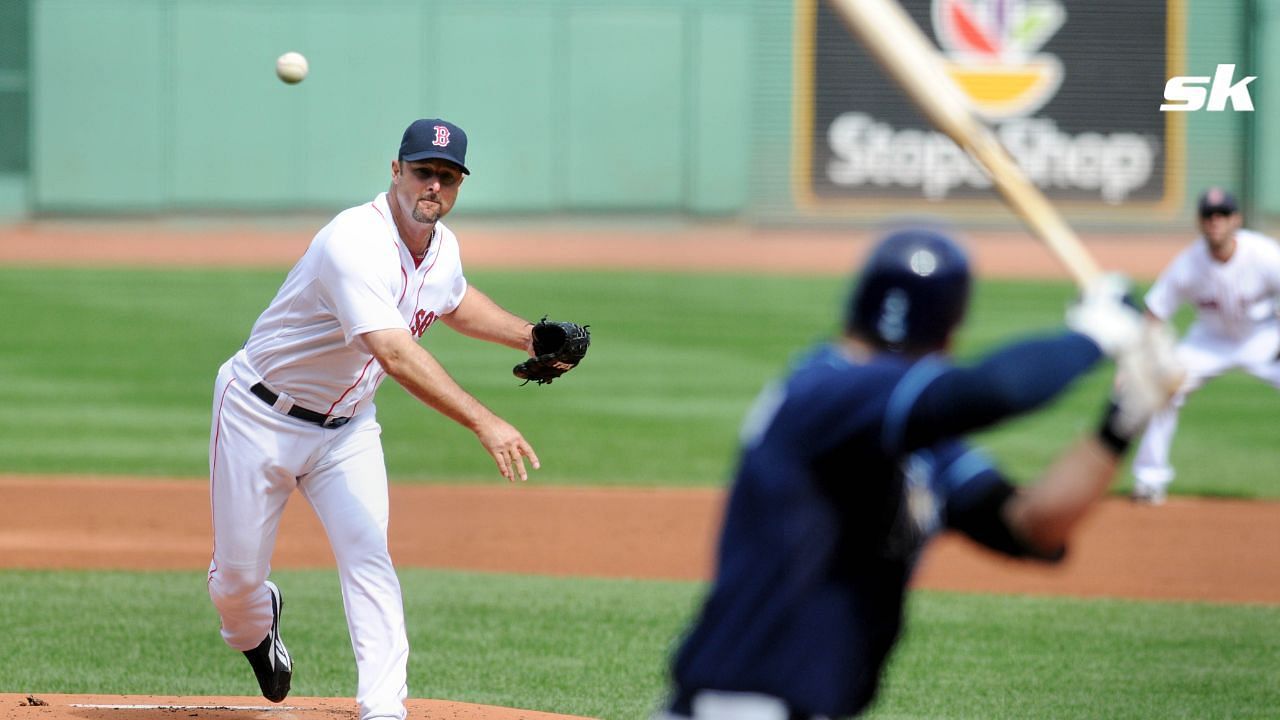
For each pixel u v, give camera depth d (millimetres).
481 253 105875
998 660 23328
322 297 17219
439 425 48656
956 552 32188
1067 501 9547
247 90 120250
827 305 79875
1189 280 36688
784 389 10281
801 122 124000
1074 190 123562
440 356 61875
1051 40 122438
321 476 18094
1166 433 37312
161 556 30594
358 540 17953
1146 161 123062
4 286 82625
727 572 10281
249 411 17766
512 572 29891
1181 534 34156
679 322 72500
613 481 39719
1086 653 23859
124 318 70438
